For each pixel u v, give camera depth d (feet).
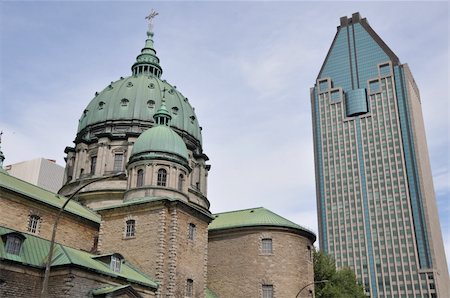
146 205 171.53
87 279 134.51
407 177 584.40
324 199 622.95
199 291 172.65
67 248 148.66
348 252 582.35
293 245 203.62
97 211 179.42
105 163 231.50
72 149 249.96
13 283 128.88
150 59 295.89
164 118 214.07
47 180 386.93
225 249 205.77
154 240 165.07
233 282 198.39
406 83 629.92
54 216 172.76
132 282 147.84
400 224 568.00
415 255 548.31
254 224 203.62
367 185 602.85
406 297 537.24
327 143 650.84
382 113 628.69
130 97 256.11
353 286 261.85
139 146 191.72
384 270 557.74
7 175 180.55
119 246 170.60
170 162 187.11
